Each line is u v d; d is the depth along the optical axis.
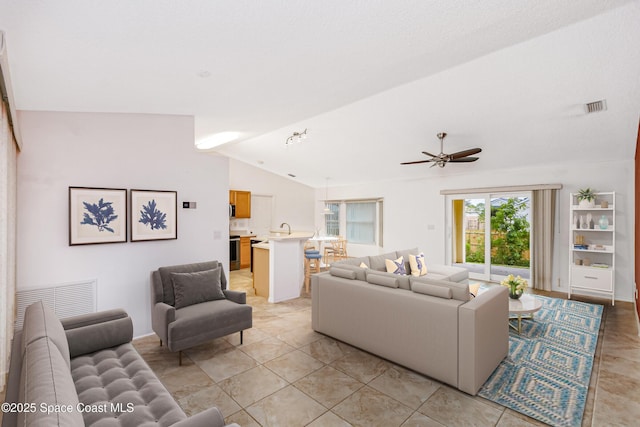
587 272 4.86
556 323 3.88
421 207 7.39
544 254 5.55
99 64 1.99
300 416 2.11
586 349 3.14
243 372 2.68
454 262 6.91
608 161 5.02
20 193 2.78
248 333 3.54
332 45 1.97
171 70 2.17
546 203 5.52
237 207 7.89
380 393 2.38
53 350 1.46
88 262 3.11
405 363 2.71
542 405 2.23
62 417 0.99
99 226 3.14
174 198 3.63
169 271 3.25
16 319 2.74
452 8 1.64
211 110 3.41
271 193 8.92
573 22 1.88
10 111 2.00
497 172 6.15
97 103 2.83
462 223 6.77
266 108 3.38
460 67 3.20
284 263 4.91
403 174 7.27
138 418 1.53
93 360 2.16
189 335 2.79
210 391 2.40
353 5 1.53
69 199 2.99
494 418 2.09
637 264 4.21
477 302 2.47
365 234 8.83
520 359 2.92
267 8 1.49
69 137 3.02
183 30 1.63
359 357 2.96
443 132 4.70
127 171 3.33
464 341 2.35
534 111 3.85
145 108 3.17
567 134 4.30
